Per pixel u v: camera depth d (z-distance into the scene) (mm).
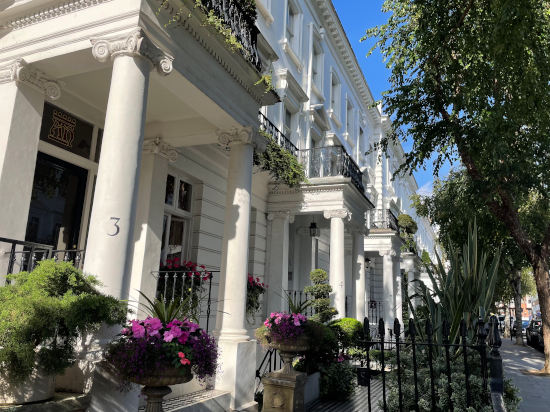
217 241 9430
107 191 3943
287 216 11766
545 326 11328
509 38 6457
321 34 16641
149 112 6898
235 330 5891
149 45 4383
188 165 8508
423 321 5059
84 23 4648
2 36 5316
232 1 6074
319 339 5984
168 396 4898
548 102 7500
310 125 14805
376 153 25281
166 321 3682
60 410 3094
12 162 4930
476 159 9047
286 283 11664
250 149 6648
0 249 4785
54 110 6316
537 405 6996
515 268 18547
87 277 3543
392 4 9312
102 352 3467
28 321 2867
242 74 6426
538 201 12438
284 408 5426
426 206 16000
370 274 23688
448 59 8078
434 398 3777
